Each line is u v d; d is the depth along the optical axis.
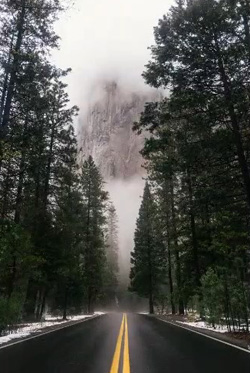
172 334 15.07
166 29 16.84
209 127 16.17
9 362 7.99
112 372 6.89
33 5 14.57
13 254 18.05
